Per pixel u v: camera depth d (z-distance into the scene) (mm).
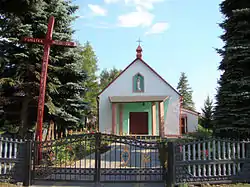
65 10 12898
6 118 12984
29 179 6559
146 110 21906
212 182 6473
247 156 6809
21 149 6730
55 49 12852
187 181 6332
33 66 11789
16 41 11453
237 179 6633
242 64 8570
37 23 12211
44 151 7742
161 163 6652
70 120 13344
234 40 8695
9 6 10258
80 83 14008
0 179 6578
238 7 9109
